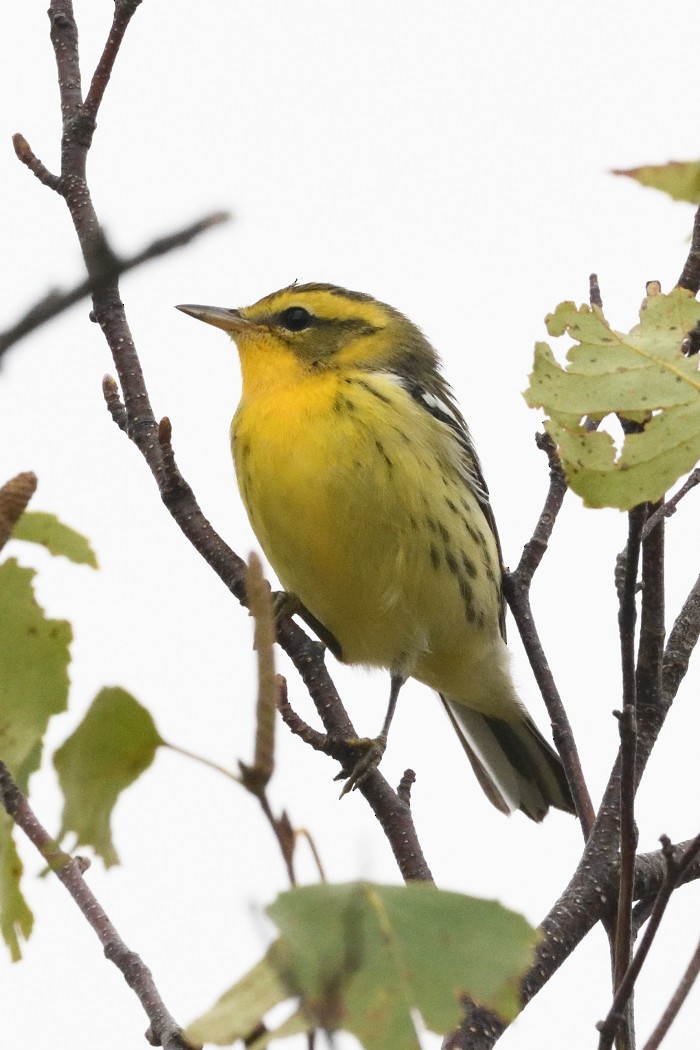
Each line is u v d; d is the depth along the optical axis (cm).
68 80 1416
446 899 561
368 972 538
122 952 809
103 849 634
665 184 533
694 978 817
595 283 1073
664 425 798
